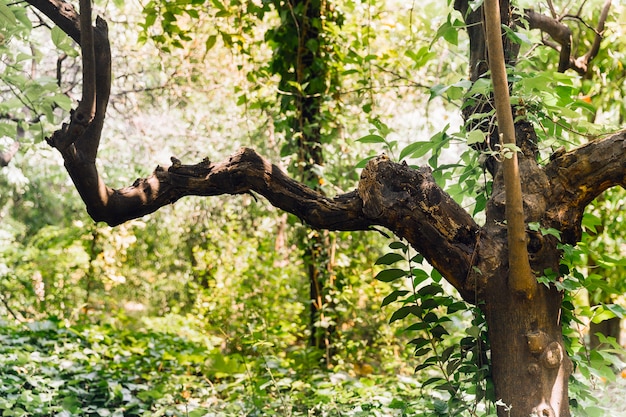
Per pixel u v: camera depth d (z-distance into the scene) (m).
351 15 6.36
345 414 4.24
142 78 8.06
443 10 5.05
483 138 2.79
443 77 6.44
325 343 6.37
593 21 5.75
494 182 3.21
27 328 6.45
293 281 8.47
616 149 2.91
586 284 3.14
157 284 11.24
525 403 2.89
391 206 3.01
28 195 11.47
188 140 8.48
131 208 3.34
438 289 3.21
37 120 3.81
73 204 10.41
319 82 5.74
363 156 7.30
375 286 7.05
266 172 3.30
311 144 5.72
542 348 2.90
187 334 8.18
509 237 2.83
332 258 6.31
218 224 10.16
